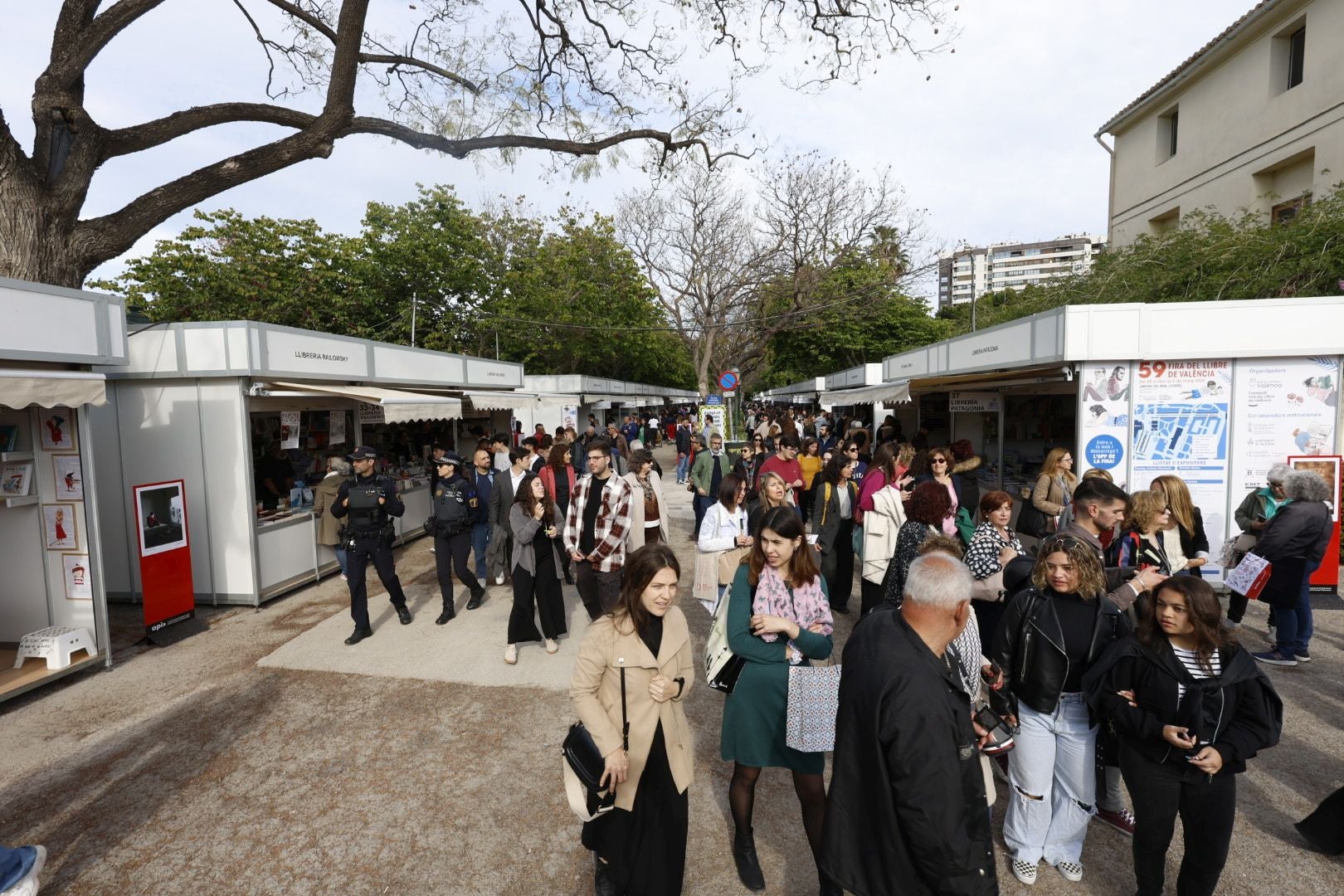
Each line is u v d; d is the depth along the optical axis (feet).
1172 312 22.47
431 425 48.08
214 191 26.71
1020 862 9.93
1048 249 352.69
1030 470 34.27
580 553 17.62
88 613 18.65
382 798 12.32
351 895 9.89
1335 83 38.27
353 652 19.48
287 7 30.45
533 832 11.32
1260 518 19.01
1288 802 11.69
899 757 6.16
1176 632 8.52
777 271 77.97
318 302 81.82
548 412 76.43
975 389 35.58
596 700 8.41
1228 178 46.75
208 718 15.56
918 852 6.08
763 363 126.41
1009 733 8.33
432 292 92.38
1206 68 48.34
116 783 12.91
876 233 75.31
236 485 24.48
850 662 6.94
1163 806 8.47
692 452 51.90
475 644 20.01
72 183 23.79
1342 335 22.11
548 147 34.17
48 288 16.94
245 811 11.96
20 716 15.83
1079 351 22.71
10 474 18.58
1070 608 9.61
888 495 18.49
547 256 104.58
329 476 27.86
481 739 14.39
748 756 9.38
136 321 31.58
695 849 10.80
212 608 24.63
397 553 34.24
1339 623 20.02
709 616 22.82
